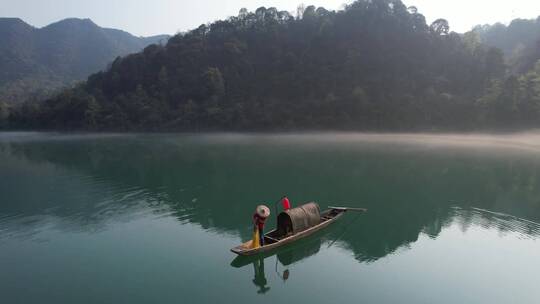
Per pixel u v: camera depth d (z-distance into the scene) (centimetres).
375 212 2709
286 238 1945
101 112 13375
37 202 3002
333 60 13188
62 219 2555
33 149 7394
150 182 3825
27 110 15062
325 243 2111
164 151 6794
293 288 1600
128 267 1803
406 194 3256
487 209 2739
